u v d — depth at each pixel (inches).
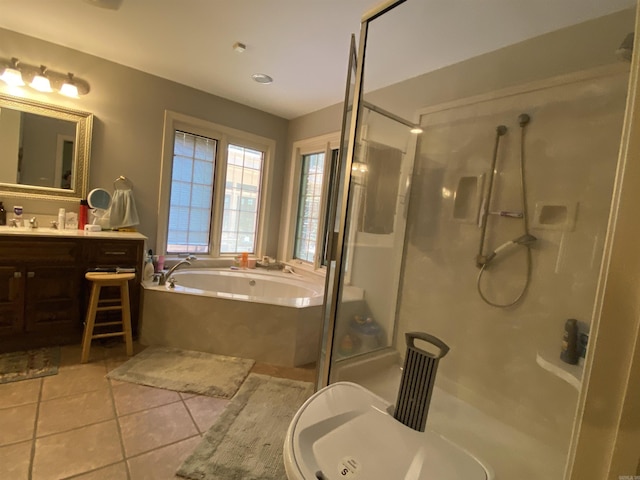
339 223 72.9
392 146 86.6
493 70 71.6
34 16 83.7
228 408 72.1
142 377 80.7
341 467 31.9
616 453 16.4
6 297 83.0
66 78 100.3
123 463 54.3
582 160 58.8
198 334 98.8
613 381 16.7
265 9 72.8
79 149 104.9
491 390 70.1
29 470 50.9
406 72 86.0
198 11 75.9
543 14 60.8
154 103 116.6
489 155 71.7
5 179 95.8
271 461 57.7
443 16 65.7
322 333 74.1
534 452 61.4
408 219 86.4
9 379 73.9
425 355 41.9
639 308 15.8
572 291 59.7
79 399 69.9
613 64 55.3
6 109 94.8
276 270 143.7
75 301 92.1
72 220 103.0
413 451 34.8
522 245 66.4
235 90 123.8
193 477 52.8
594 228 57.3
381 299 86.4
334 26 77.2
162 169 120.1
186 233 131.9
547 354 61.8
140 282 102.0
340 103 126.5
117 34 90.0
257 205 150.1
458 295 76.5
